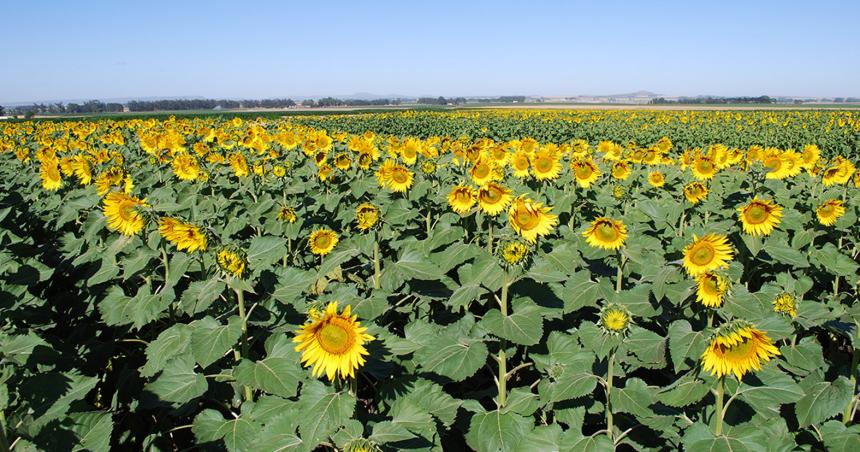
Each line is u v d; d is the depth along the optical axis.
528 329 3.97
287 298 4.32
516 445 4.01
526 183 9.56
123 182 7.15
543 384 4.23
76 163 9.07
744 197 9.70
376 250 5.41
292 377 3.78
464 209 6.06
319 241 6.41
